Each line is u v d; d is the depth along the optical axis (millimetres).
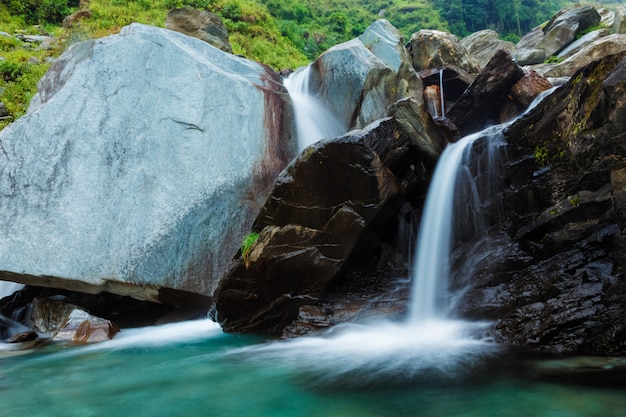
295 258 5934
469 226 6418
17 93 12570
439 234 6508
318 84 10109
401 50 11062
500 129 6379
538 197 5406
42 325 7016
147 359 5082
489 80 9508
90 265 6188
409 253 7266
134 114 7176
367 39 11273
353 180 5949
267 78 9273
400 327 5539
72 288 6359
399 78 10570
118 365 4867
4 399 3838
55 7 19594
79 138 6699
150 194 6820
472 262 5898
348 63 9648
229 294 6254
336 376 4062
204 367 4625
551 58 15070
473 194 6391
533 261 5219
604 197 4668
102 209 6469
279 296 6121
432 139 6969
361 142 5906
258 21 23016
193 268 6777
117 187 6664
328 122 9609
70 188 6414
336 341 5262
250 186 7586
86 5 19375
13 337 6395
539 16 51750
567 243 4902
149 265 6477
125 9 19344
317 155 5938
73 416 3416
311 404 3428
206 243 6957
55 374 4582
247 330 6383
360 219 5938
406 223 7387
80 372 4633
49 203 6273
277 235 6000
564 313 4359
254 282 6117
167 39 7922
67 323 6691
